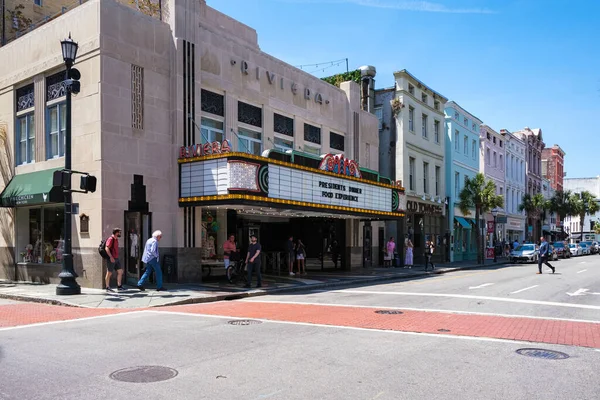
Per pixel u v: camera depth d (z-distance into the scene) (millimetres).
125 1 20281
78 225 16297
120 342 8141
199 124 18391
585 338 8594
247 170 16344
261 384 5805
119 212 16031
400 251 32969
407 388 5676
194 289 15945
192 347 7738
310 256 25859
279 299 14586
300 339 8367
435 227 38000
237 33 21938
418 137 35469
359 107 28469
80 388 5668
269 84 22234
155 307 12672
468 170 43781
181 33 18016
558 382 5965
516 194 58562
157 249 15258
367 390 5602
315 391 5559
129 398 5312
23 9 22562
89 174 15609
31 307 12734
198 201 16859
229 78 20062
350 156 27422
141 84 16953
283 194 17844
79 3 19484
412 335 8750
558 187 82812
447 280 21062
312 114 24875
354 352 7410
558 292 15867
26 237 19281
